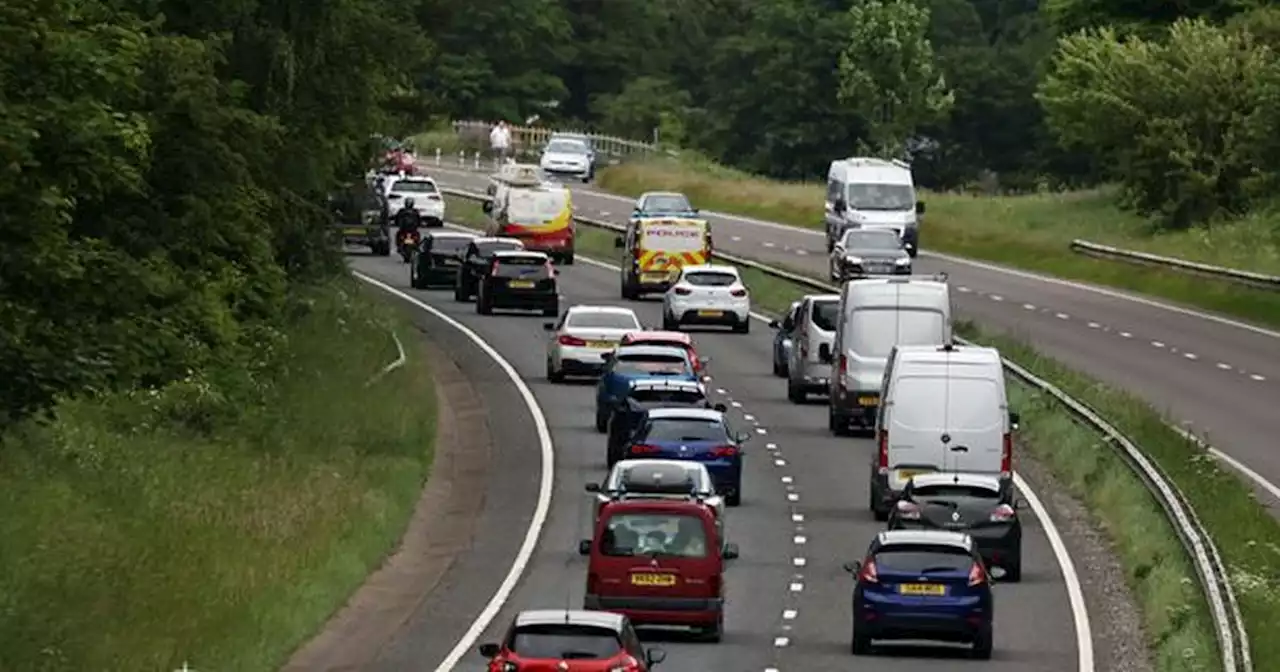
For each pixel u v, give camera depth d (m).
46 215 91.25
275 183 163.50
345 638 97.00
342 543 112.94
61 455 121.69
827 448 150.38
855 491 135.75
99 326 97.62
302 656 93.06
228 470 126.88
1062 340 194.00
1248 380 175.50
